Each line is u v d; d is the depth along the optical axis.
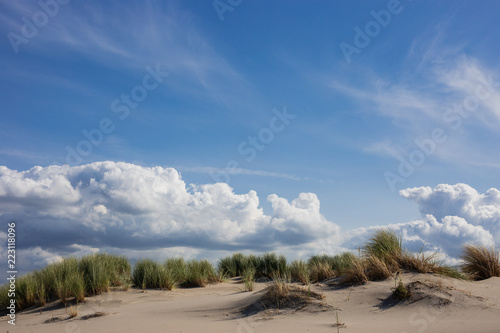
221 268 14.93
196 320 5.91
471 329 4.35
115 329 5.49
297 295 6.24
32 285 9.27
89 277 9.75
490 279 7.77
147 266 11.43
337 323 5.03
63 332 5.59
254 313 5.98
